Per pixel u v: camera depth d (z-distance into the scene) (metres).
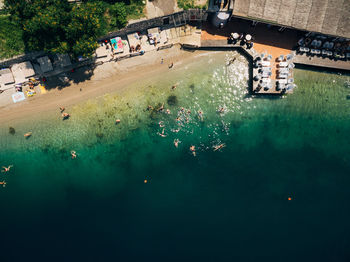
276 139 33.94
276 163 33.78
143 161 33.47
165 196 32.97
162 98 33.41
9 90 31.95
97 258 31.33
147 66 33.38
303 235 32.47
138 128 33.38
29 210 32.84
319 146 33.69
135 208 32.69
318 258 31.86
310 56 33.22
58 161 33.31
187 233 31.92
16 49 30.62
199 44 33.03
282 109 33.88
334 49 32.97
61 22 27.38
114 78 33.19
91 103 33.00
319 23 30.61
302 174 33.75
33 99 32.53
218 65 33.78
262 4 30.22
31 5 26.36
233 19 32.84
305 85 33.56
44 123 32.84
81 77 32.78
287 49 33.25
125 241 31.75
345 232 32.75
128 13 31.06
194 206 32.72
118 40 32.09
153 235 31.86
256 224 32.50
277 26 32.72
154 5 31.20
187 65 33.66
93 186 33.38
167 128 33.41
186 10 30.92
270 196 33.28
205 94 33.66
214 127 33.56
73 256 31.44
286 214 32.94
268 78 32.81
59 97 32.75
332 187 33.75
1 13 29.97
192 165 33.31
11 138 32.72
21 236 32.16
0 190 32.75
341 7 30.19
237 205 32.91
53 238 32.03
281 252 31.77
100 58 32.56
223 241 31.81
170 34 32.97
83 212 32.75
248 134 33.81
